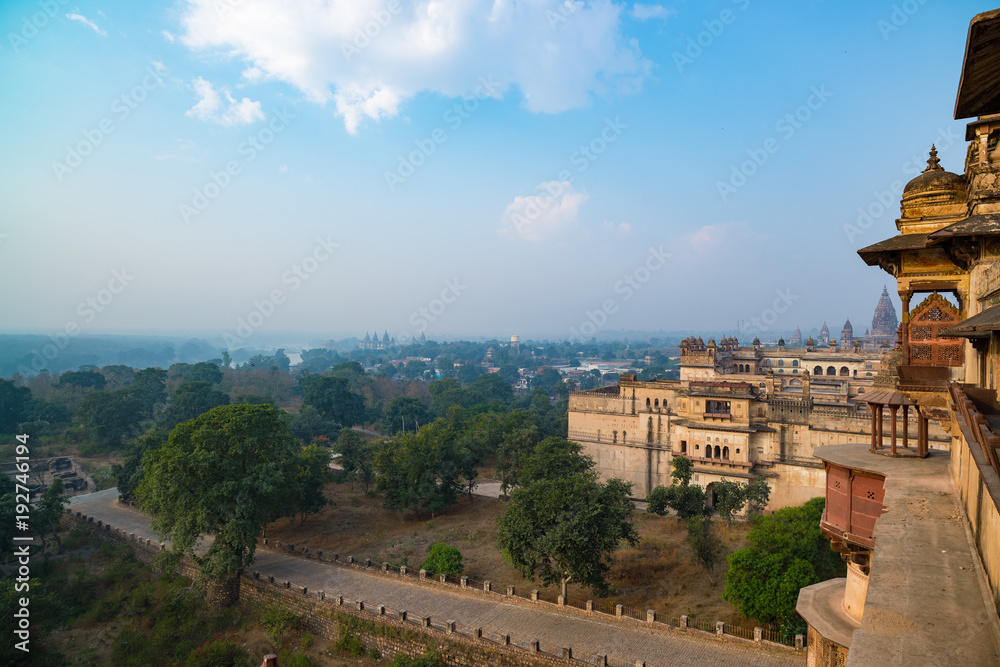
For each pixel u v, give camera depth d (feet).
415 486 234.58
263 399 479.00
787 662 115.14
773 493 219.20
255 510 172.24
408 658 136.05
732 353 346.33
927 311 61.46
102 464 336.70
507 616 142.92
